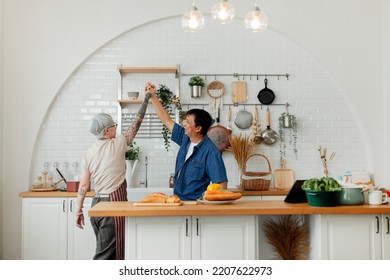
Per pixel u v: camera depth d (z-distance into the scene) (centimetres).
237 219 300
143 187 539
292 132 554
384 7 554
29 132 527
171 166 545
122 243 363
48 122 538
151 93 414
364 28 550
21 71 529
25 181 524
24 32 530
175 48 550
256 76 554
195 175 364
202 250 298
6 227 520
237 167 548
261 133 548
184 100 548
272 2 554
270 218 336
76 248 485
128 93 527
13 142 525
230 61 554
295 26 555
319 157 554
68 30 536
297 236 322
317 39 555
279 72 552
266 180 507
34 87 530
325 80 552
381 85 554
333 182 307
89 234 486
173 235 297
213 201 312
